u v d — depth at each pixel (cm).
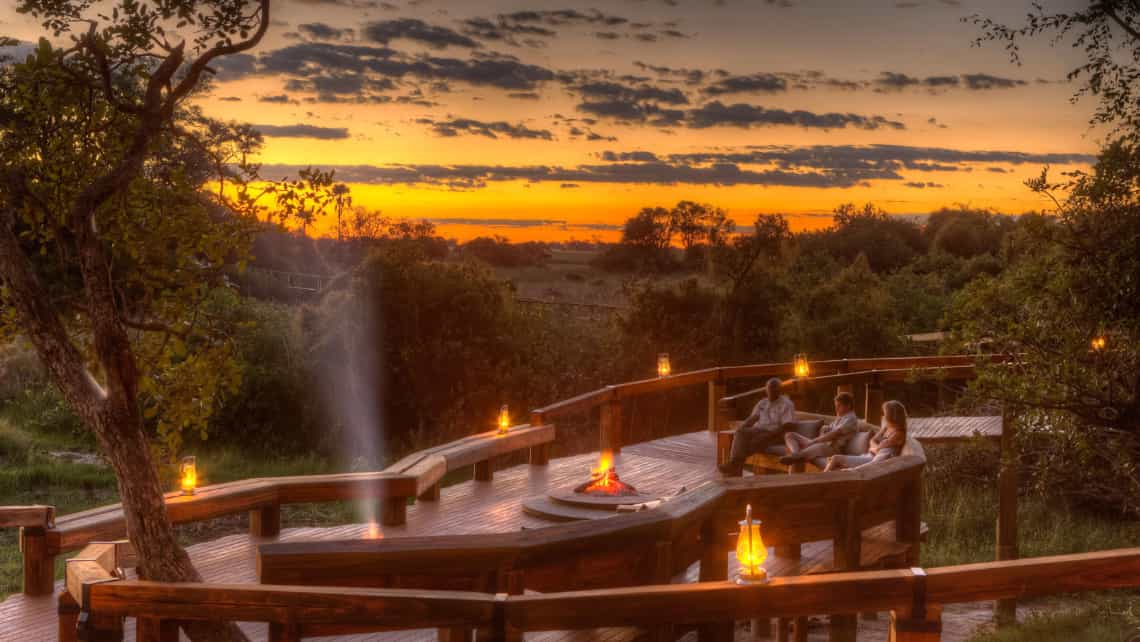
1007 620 1270
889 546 900
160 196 679
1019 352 962
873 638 1144
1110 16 920
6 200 644
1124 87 912
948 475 1873
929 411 2273
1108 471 1027
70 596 623
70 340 648
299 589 528
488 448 1249
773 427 1218
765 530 771
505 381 2409
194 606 538
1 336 658
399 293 2406
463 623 519
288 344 2395
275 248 3603
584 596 517
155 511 630
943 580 525
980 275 979
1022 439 1006
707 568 745
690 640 967
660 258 3766
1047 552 1498
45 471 1775
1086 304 921
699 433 1658
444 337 2430
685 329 2500
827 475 811
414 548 582
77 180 664
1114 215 926
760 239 2519
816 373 1584
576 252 5584
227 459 2147
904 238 4678
